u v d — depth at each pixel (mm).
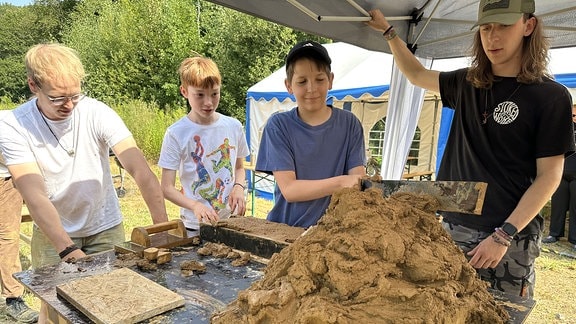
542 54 1715
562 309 3361
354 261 917
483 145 1831
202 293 1271
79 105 2023
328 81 1884
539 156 1684
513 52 1688
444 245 1061
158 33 17781
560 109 1643
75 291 1202
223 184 2582
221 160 2586
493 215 1799
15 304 2926
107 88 17828
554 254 4660
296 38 16078
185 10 17906
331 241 962
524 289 1782
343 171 1952
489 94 1823
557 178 1650
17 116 1905
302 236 1058
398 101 3832
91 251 2131
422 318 841
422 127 6891
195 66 2455
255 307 910
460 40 3066
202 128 2559
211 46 17953
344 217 1008
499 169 1781
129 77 17750
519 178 1760
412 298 880
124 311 1083
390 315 850
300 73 1816
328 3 2396
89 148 2043
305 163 1900
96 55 18531
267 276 1037
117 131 2098
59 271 1444
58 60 1753
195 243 1780
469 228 1872
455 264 1003
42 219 1722
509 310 1093
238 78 16391
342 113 2002
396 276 931
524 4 1601
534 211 1617
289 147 1901
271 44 16062
